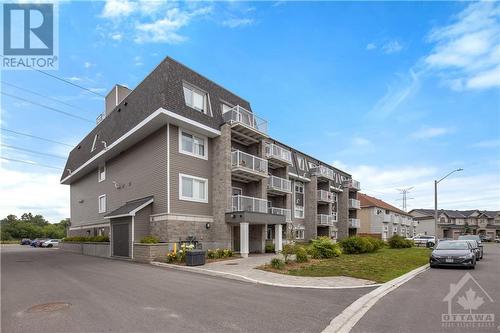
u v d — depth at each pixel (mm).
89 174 30812
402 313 7320
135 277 11859
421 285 11109
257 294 9094
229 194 21266
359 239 22625
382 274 12953
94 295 8703
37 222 90562
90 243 24609
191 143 21062
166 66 19828
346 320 6746
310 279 11641
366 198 58469
